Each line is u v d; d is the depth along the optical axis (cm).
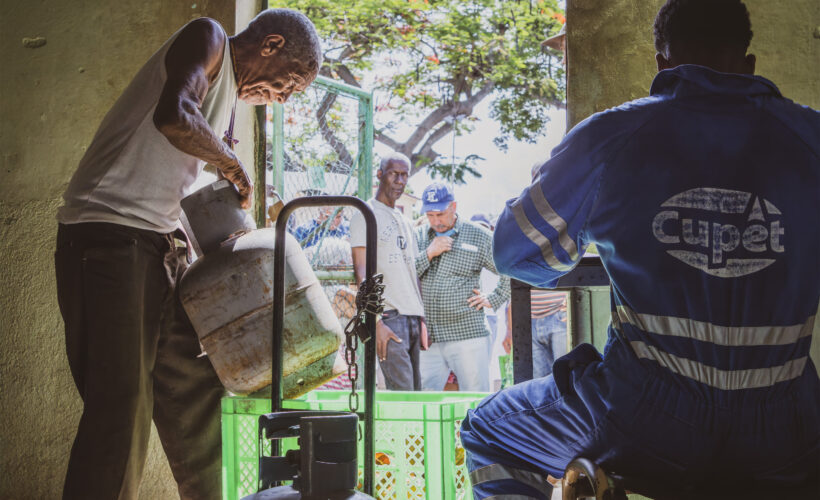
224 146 254
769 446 154
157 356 275
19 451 341
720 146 162
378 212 484
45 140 345
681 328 157
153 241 260
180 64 248
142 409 254
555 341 525
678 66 170
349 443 184
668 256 158
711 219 158
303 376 263
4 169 347
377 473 234
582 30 307
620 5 303
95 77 343
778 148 162
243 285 257
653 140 164
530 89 1319
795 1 286
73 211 251
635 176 163
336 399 274
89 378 243
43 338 340
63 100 345
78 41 345
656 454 157
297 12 278
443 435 229
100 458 238
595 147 166
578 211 170
